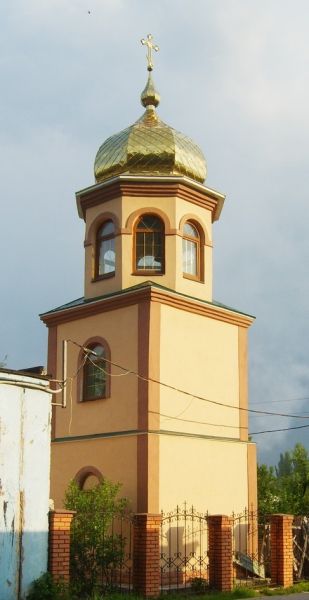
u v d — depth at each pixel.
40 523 13.82
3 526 13.22
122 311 20.62
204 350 21.30
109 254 22.12
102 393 20.78
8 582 13.11
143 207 21.66
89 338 21.36
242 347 22.53
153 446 19.08
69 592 13.96
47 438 14.24
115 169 22.52
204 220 22.64
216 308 21.69
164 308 20.34
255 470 21.83
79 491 18.02
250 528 21.03
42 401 14.31
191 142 23.03
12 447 13.63
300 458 29.77
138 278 21.22
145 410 19.28
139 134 22.48
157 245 21.61
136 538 15.93
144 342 19.78
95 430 20.48
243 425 21.92
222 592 16.78
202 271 22.23
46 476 14.10
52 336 22.48
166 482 19.22
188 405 20.42
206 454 20.52
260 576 19.58
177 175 21.64
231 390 21.84
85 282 22.39
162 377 19.89
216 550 17.22
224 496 20.70
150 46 24.78
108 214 22.05
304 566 19.98
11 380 13.74
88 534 16.27
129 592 15.73
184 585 17.98
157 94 24.12
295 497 28.23
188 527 19.44
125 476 19.28
